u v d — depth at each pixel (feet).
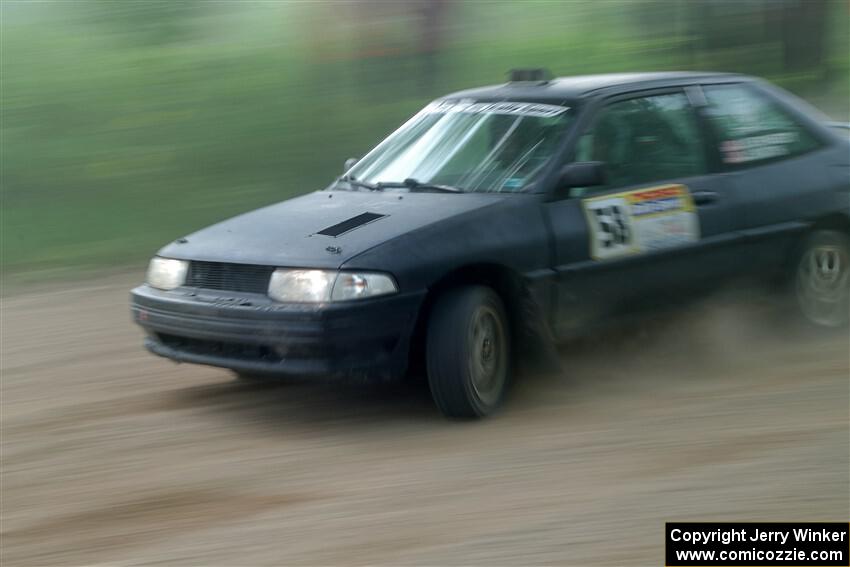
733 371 38.52
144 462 30.91
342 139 84.99
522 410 34.76
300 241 33.78
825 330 43.14
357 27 94.68
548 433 32.37
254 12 104.12
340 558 24.26
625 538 24.89
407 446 31.65
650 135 38.99
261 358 33.09
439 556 24.21
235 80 91.20
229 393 37.60
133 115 85.25
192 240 36.27
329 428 33.68
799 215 41.52
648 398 35.65
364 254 32.37
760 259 40.68
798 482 27.89
